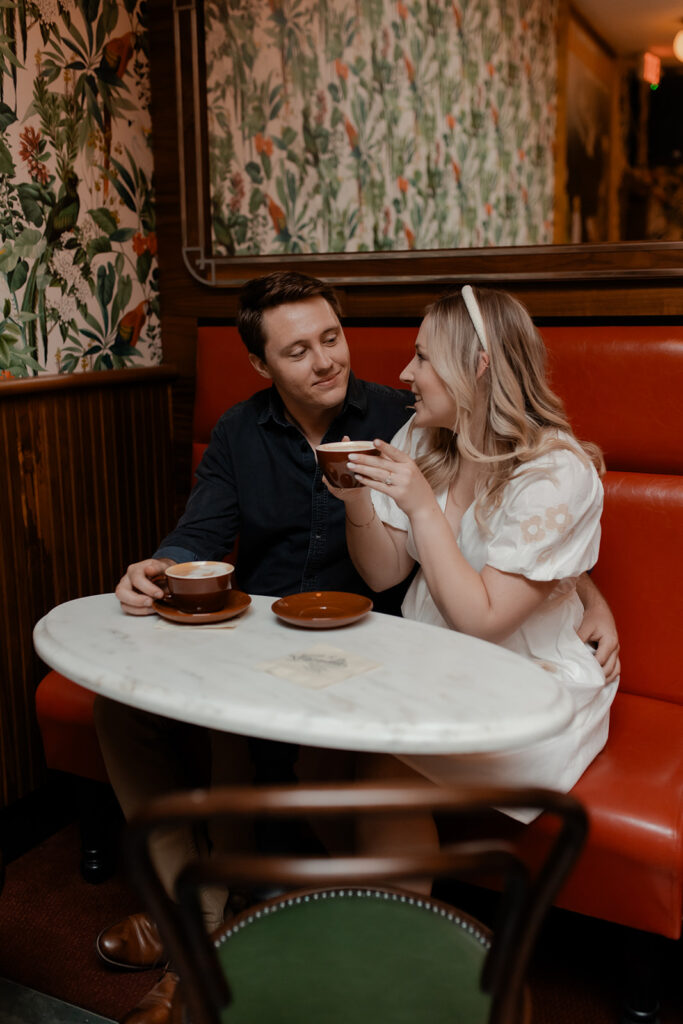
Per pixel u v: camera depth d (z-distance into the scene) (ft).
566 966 5.73
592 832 4.62
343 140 7.60
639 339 5.99
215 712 3.59
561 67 6.59
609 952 5.87
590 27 6.43
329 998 3.11
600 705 5.09
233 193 8.08
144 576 4.98
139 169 8.18
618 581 6.01
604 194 6.61
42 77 7.09
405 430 5.93
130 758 5.38
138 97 8.11
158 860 5.08
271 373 6.04
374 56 7.31
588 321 6.82
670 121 6.30
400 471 4.60
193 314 8.43
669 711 5.72
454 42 6.98
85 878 6.70
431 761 4.39
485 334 4.92
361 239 7.70
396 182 7.45
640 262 6.56
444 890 6.43
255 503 6.34
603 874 4.64
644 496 5.91
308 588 6.33
